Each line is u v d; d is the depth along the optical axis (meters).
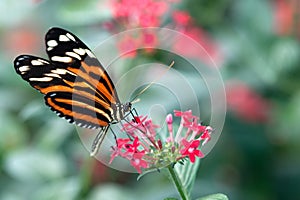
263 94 0.79
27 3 0.82
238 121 0.79
